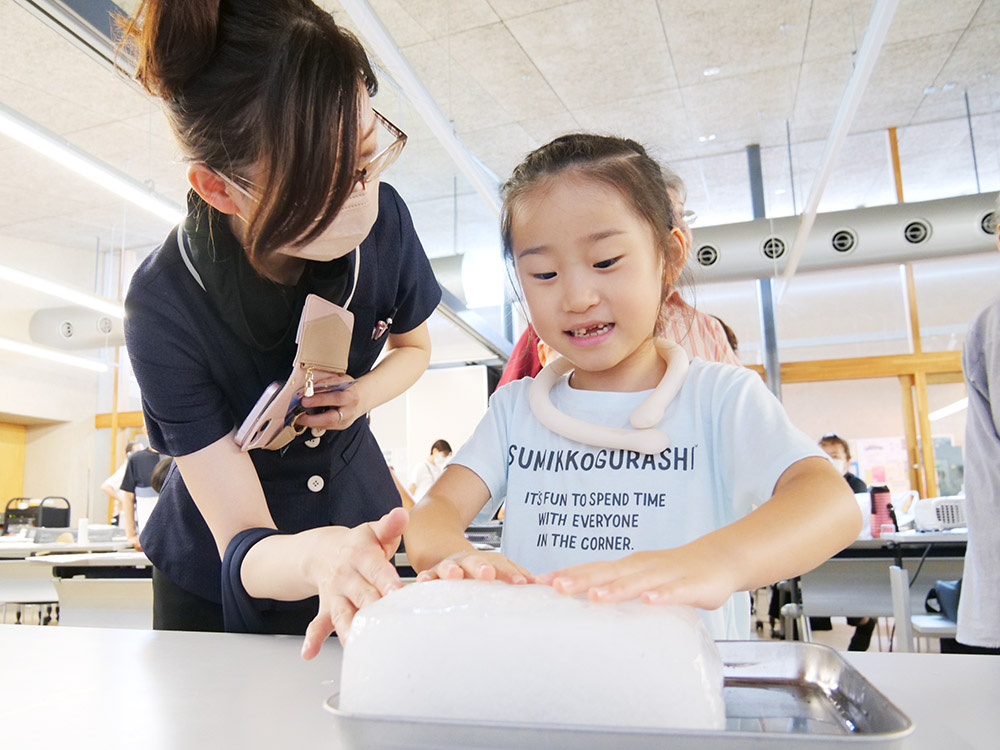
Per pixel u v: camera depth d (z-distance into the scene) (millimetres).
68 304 7273
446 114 4625
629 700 278
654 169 697
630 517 676
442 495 709
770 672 396
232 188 599
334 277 746
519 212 652
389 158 643
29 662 511
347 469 955
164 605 942
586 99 4531
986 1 3807
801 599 2516
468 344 4828
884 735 227
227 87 533
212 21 535
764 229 4660
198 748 317
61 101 4320
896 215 4512
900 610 2104
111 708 385
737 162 5539
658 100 4613
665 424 705
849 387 5762
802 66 4285
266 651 550
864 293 5828
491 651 289
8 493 7664
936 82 4586
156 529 943
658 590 346
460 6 3631
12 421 7676
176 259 762
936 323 5664
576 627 289
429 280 1049
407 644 298
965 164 5586
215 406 778
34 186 5676
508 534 732
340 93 523
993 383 1389
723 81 4422
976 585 1421
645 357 754
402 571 2010
